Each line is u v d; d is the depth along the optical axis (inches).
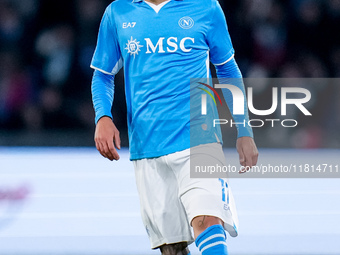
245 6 1834.4
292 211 932.6
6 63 1777.8
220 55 544.1
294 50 1836.9
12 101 1760.6
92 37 1802.4
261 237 765.3
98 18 1808.6
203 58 528.1
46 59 1790.1
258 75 1811.0
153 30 523.5
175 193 530.6
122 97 1726.1
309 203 999.6
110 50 553.0
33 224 842.2
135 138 537.3
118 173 1286.9
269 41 1831.9
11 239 759.1
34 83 1777.8
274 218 880.9
